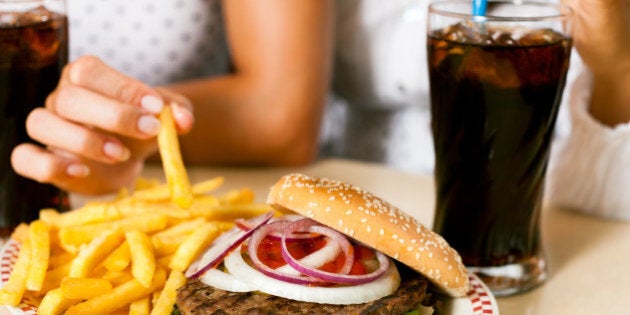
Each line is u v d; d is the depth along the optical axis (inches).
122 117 26.6
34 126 27.7
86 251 24.1
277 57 37.5
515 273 24.9
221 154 37.0
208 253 23.1
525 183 24.0
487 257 24.7
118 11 40.0
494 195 24.1
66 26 28.3
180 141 36.8
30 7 26.9
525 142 23.5
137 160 31.6
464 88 23.3
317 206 22.5
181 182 25.7
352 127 47.6
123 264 24.0
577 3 27.5
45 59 27.4
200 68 42.9
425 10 41.1
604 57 28.9
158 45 40.8
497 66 22.8
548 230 29.6
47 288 24.4
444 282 22.7
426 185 33.4
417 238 22.6
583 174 30.5
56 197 28.9
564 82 24.0
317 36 38.4
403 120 45.4
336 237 22.7
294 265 21.6
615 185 30.0
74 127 27.6
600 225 30.1
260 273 21.8
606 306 24.6
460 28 23.3
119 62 41.1
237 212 26.7
